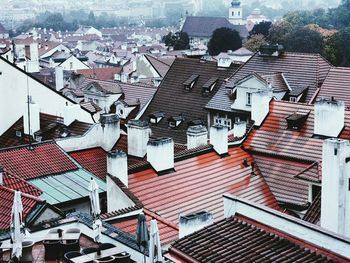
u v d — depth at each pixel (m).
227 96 92.88
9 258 35.09
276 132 61.91
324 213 46.66
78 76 145.00
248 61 96.75
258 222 34.81
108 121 63.00
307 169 54.94
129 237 37.19
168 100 101.19
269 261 31.53
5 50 137.88
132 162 59.25
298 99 87.50
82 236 39.22
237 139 61.56
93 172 59.53
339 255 31.14
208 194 53.28
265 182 57.97
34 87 76.81
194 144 60.66
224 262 32.00
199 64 103.56
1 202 42.91
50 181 54.47
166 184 52.56
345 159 45.75
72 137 62.16
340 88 85.25
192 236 34.75
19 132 72.06
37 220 40.12
